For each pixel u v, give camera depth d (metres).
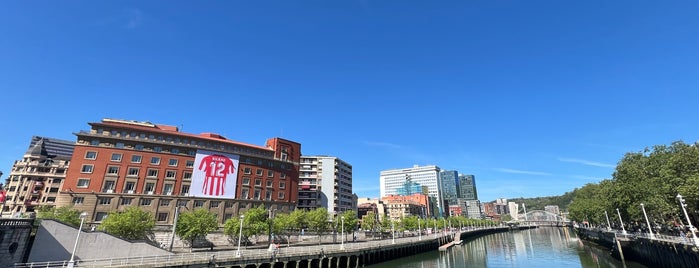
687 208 53.81
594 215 111.75
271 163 116.50
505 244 123.75
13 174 128.00
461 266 69.12
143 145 94.38
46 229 41.22
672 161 56.34
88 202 83.25
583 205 130.75
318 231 92.50
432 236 111.88
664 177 56.50
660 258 50.38
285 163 120.19
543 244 118.25
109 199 85.88
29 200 122.69
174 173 96.06
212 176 100.44
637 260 63.62
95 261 41.75
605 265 63.47
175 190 94.88
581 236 138.12
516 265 69.81
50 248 40.91
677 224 73.69
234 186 104.06
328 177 161.75
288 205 116.81
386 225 125.31
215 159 102.44
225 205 100.62
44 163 131.38
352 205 180.50
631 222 94.38
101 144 89.44
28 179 125.81
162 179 93.94
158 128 102.69
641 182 67.19
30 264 36.91
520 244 121.81
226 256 47.66
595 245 101.06
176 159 97.50
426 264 71.38
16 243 37.94
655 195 59.81
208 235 74.56
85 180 85.00
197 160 99.31
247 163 109.94
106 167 88.00
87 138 88.62
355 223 96.88
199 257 46.28
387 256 76.31
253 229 72.25
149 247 46.38
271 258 50.53
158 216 90.06
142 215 64.69
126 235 59.00
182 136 101.00
